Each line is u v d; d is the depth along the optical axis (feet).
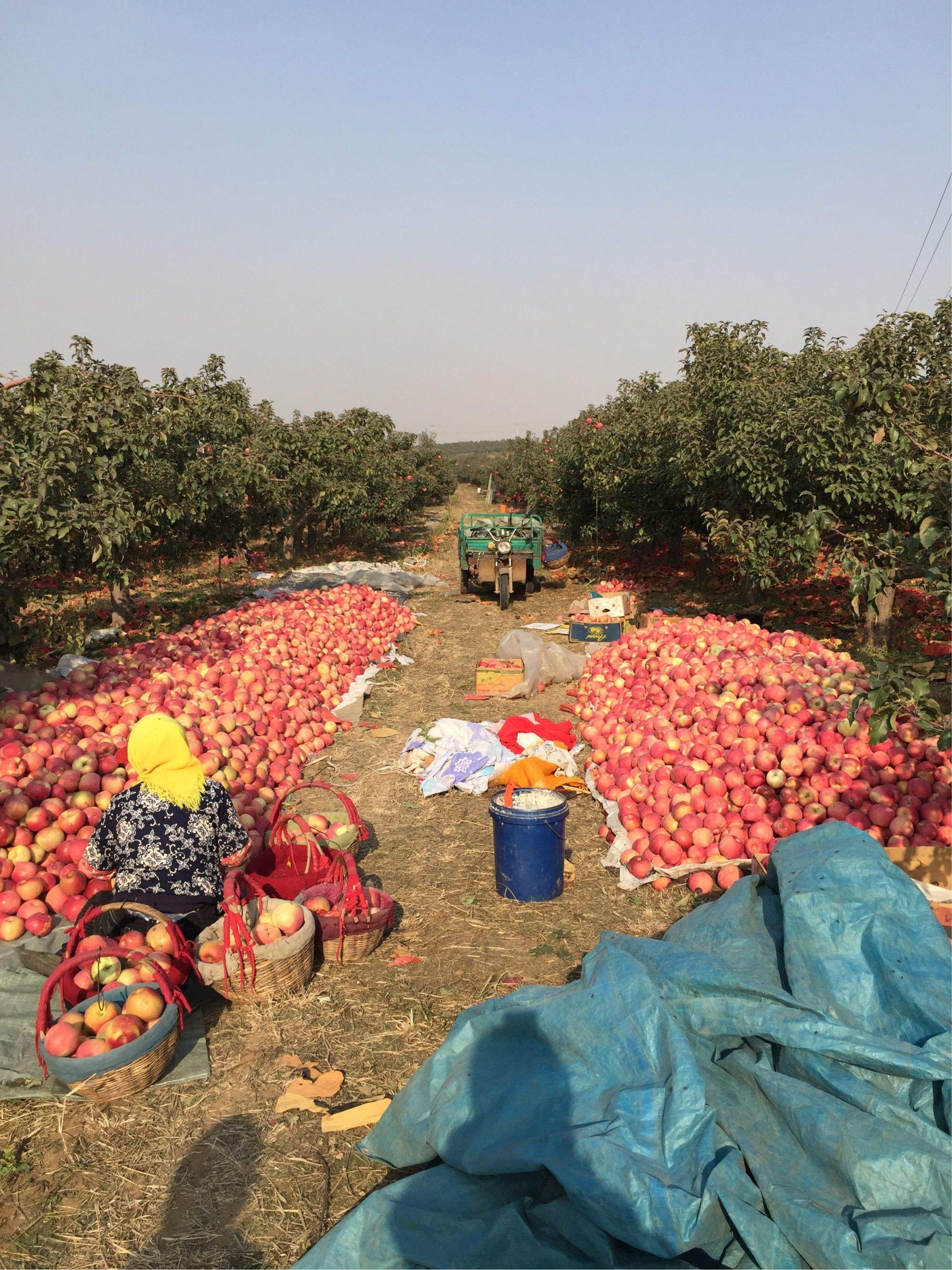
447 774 28.32
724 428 45.34
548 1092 10.54
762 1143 9.70
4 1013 15.01
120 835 16.19
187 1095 13.73
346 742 33.47
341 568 78.13
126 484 44.19
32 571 38.34
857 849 12.76
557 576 81.20
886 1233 8.14
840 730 22.59
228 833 16.52
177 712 27.14
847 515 40.29
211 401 60.44
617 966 11.78
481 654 49.06
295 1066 14.40
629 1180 8.76
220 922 16.42
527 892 20.27
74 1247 10.93
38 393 30.76
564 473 87.56
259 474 66.64
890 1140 8.91
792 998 10.80
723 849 20.83
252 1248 10.85
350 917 17.63
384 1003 16.26
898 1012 10.66
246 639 38.70
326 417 83.97
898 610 45.09
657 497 61.93
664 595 64.54
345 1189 11.76
